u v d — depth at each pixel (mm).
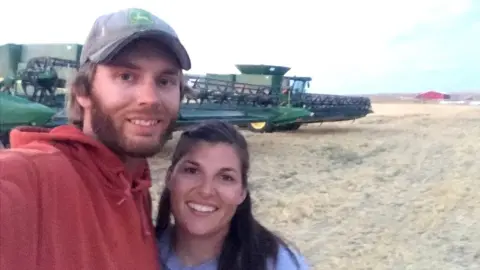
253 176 4664
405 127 10898
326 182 4578
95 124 729
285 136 8188
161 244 1021
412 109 20078
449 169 5500
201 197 951
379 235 3105
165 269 1001
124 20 714
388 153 6676
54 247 609
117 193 725
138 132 721
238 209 1014
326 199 3920
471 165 5754
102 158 722
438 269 2588
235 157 965
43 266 601
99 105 722
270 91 7949
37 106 3512
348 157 6211
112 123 719
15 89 4285
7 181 579
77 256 634
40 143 684
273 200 3801
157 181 4090
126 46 704
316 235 3062
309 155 6160
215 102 6578
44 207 606
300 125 9969
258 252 1005
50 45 4945
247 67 9336
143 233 784
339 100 10109
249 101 7281
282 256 1034
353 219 3434
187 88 1034
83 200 660
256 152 6215
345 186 4445
